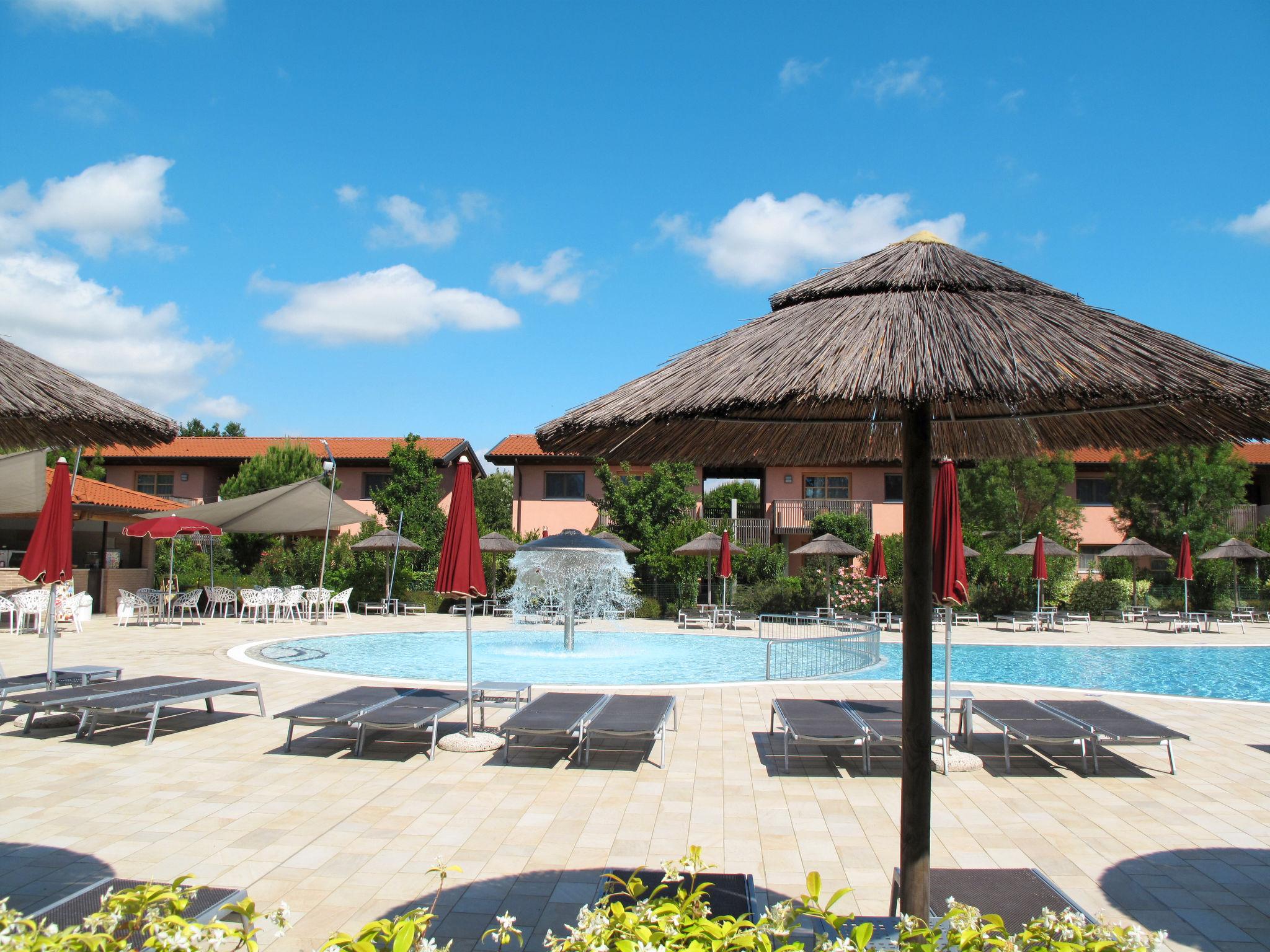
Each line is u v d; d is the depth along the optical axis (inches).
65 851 222.2
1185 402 121.8
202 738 355.9
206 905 141.8
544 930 177.9
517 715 337.4
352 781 294.4
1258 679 660.1
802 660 671.1
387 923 103.9
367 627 897.5
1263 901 198.5
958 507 314.7
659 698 375.9
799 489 1333.7
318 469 1310.3
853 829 245.8
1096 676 664.4
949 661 328.8
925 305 141.7
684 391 137.5
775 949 112.8
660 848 229.0
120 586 1027.3
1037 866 219.9
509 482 2052.2
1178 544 1198.9
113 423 207.0
